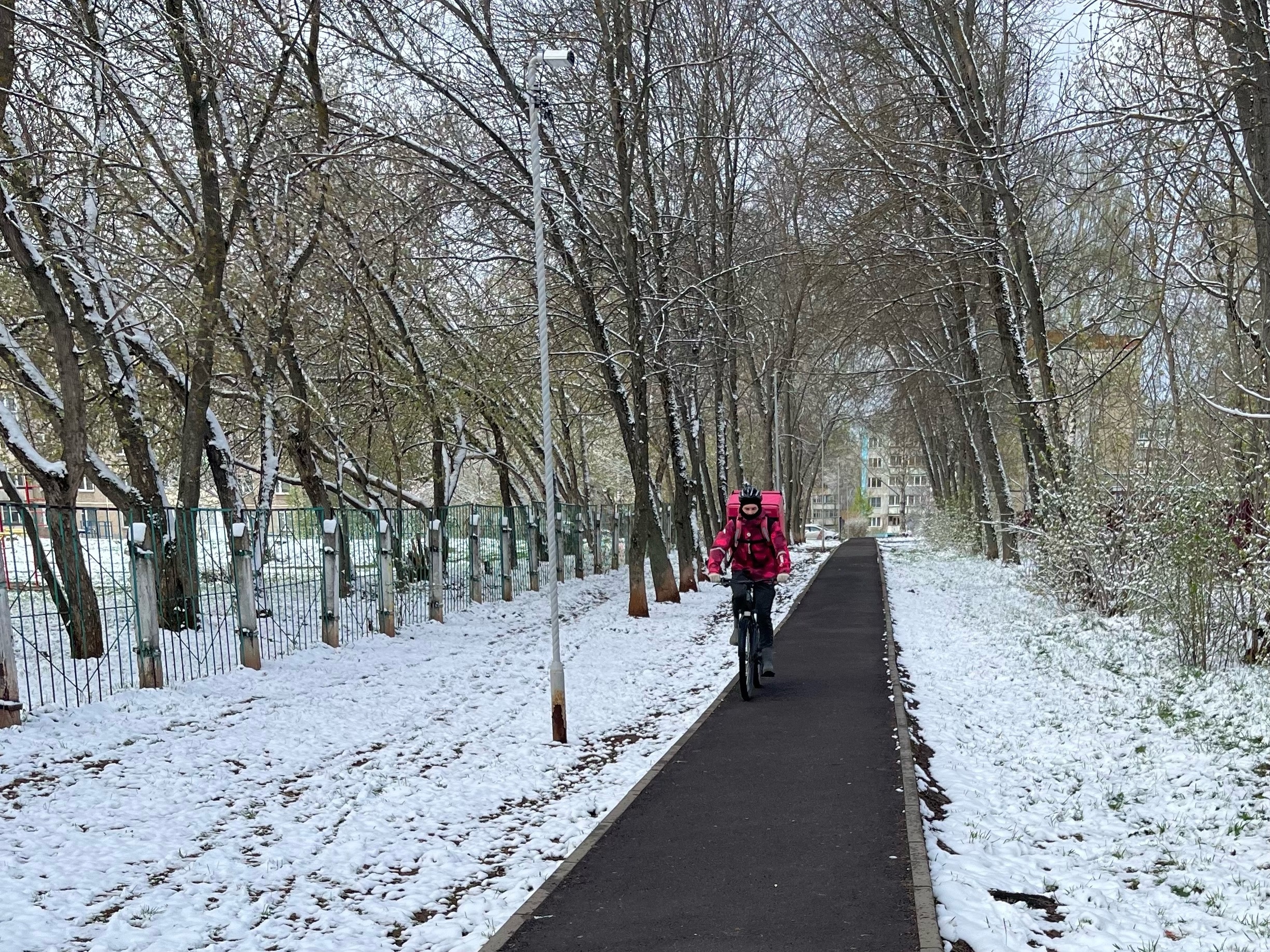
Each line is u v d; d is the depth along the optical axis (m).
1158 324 19.00
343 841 6.87
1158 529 13.18
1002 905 5.30
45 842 6.77
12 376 15.44
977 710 10.84
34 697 10.86
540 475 33.09
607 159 23.03
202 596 13.71
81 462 12.73
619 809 7.17
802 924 5.01
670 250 25.91
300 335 21.23
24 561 11.82
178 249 15.78
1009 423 37.56
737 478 36.84
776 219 32.19
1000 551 33.62
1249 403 12.16
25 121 14.72
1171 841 6.53
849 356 34.78
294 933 5.36
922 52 20.39
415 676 14.08
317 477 20.80
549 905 5.44
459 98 19.95
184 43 14.34
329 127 18.19
